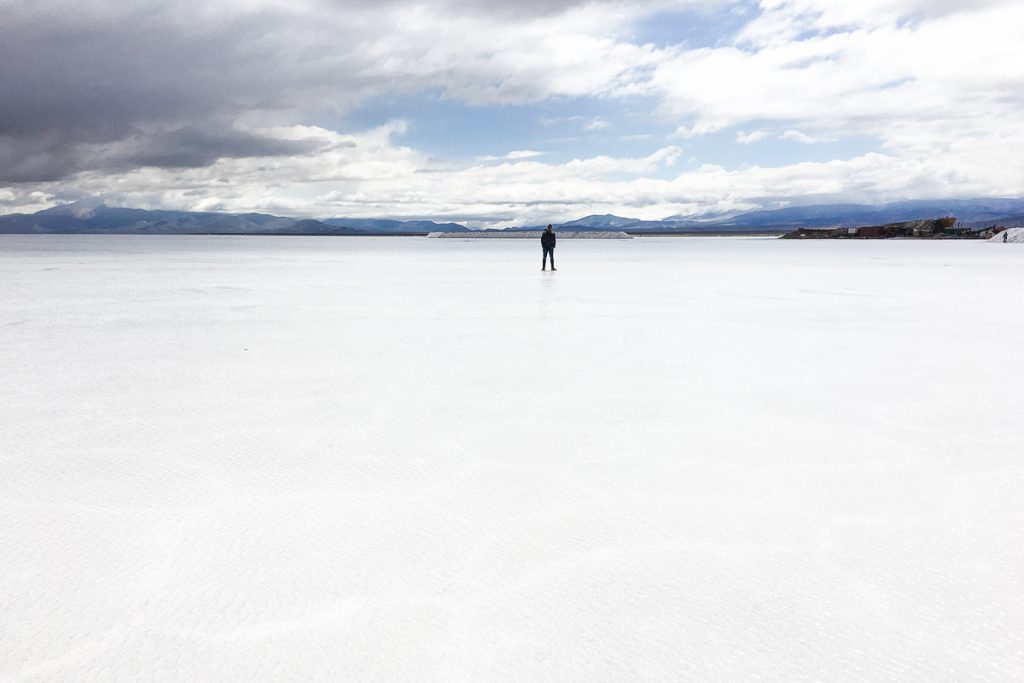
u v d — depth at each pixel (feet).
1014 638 8.71
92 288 62.39
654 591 9.84
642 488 13.82
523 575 10.32
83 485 13.92
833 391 22.27
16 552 11.00
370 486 13.92
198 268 100.32
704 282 72.13
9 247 245.04
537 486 13.92
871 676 7.98
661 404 20.61
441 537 11.61
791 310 45.73
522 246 296.51
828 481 14.19
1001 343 32.04
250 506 12.89
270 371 25.36
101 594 9.74
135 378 24.04
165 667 8.09
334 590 9.86
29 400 20.89
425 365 26.63
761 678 7.94
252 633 8.79
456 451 16.14
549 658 8.27
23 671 8.02
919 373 25.14
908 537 11.59
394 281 73.72
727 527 11.99
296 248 253.24
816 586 9.98
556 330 36.22
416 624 8.98
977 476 14.48
